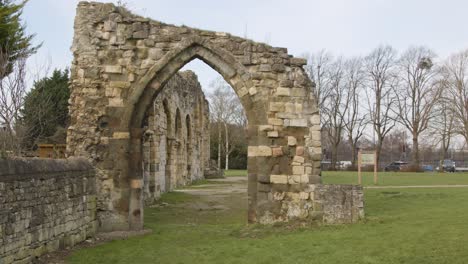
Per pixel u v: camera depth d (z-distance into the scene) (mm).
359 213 13758
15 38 19156
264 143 15312
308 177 15219
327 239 11578
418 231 11586
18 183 9398
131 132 15320
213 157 67750
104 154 15180
